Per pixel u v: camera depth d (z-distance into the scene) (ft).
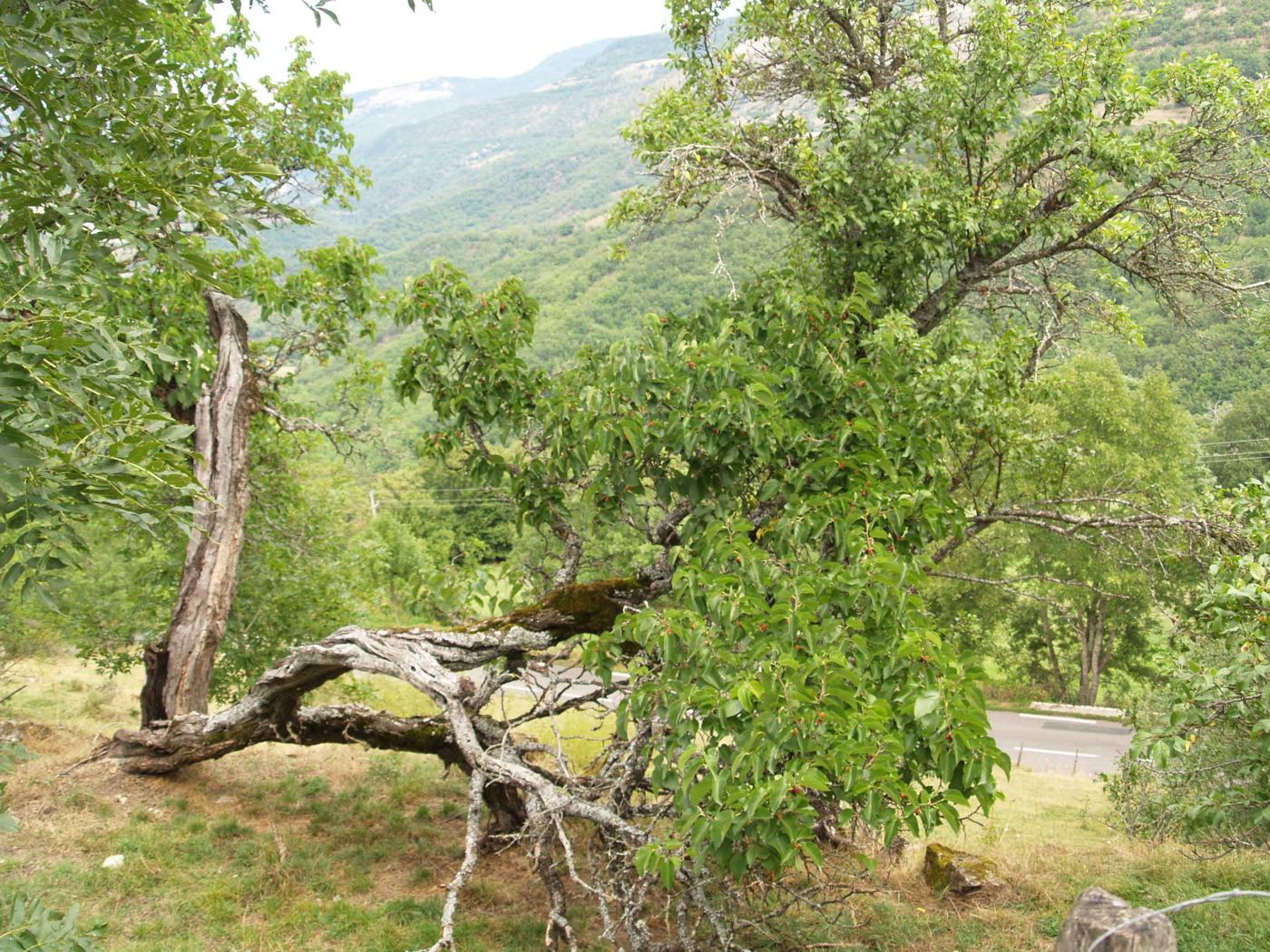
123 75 13.04
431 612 29.32
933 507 19.29
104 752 29.48
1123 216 28.19
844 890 24.06
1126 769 33.24
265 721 28.27
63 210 11.69
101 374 11.28
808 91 29.76
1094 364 71.97
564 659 25.62
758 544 22.20
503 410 26.81
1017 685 104.01
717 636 16.92
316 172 40.63
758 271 28.45
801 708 14.73
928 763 15.79
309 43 39.24
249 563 39.68
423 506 129.59
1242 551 23.56
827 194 26.27
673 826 16.12
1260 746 18.56
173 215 12.95
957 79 25.27
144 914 21.16
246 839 26.08
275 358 38.09
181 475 11.00
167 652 31.04
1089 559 77.00
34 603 37.11
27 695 41.39
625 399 21.43
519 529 26.91
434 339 26.30
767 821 14.11
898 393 22.44
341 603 41.09
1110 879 24.45
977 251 27.66
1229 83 25.22
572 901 24.79
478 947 21.26
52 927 10.62
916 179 26.71
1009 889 24.61
